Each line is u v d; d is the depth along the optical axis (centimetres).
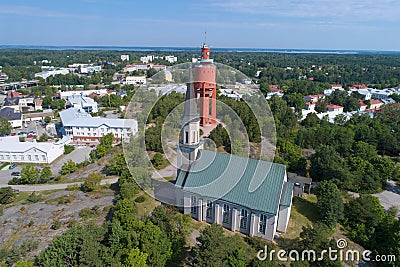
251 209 5409
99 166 10106
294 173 8350
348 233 5931
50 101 19575
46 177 9069
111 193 7850
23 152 10875
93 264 4219
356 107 17662
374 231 5778
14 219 6706
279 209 5647
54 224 6372
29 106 19538
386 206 7369
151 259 4434
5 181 9388
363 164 8319
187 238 5428
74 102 17750
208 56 7081
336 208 6062
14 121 15262
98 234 4781
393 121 13812
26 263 4297
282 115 12838
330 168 7862
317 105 17112
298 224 6056
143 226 4834
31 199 7650
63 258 4325
